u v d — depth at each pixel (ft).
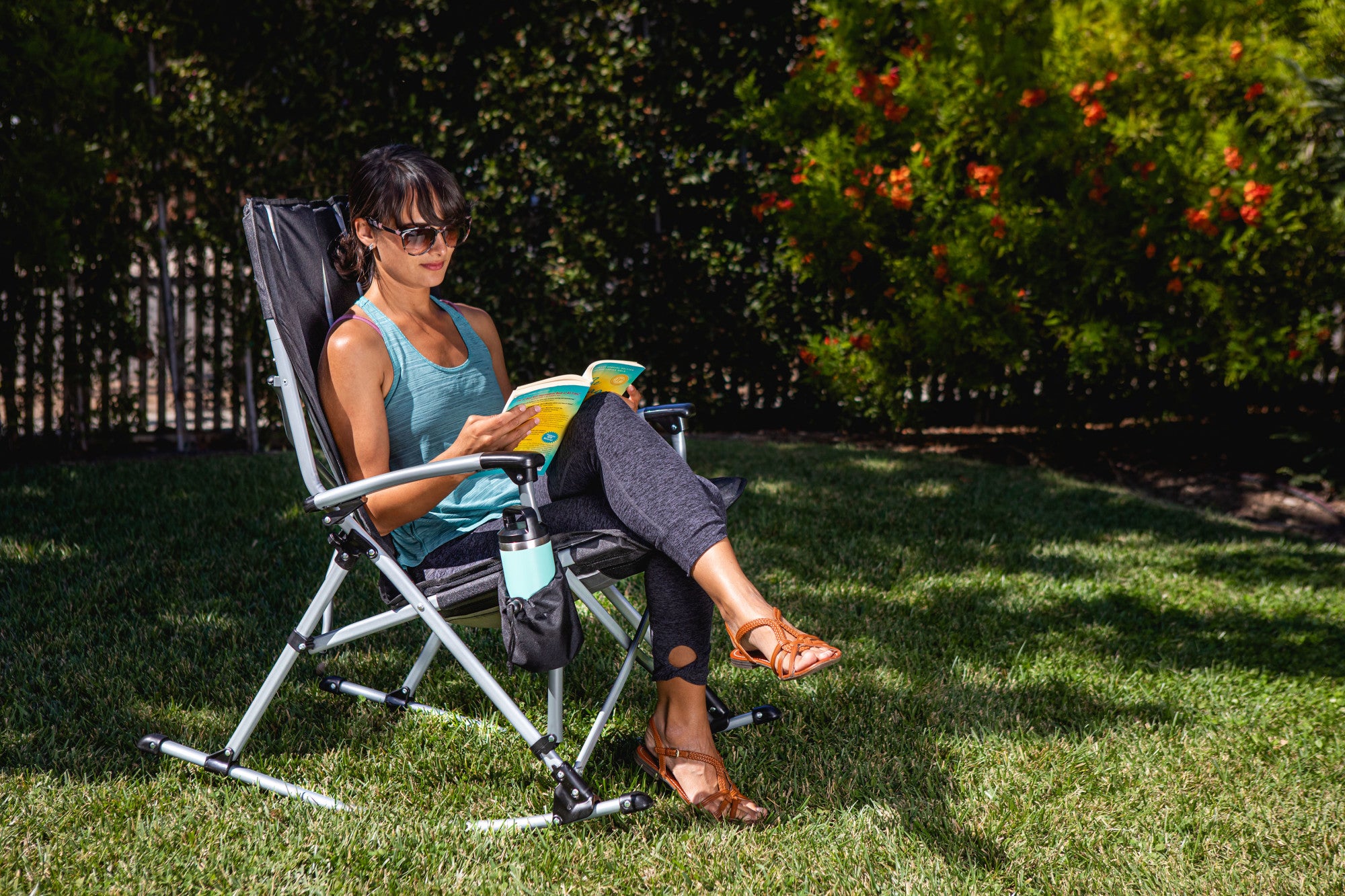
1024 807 6.86
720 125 20.31
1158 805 7.01
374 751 7.39
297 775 7.01
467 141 19.89
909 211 19.74
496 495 6.98
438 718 7.93
